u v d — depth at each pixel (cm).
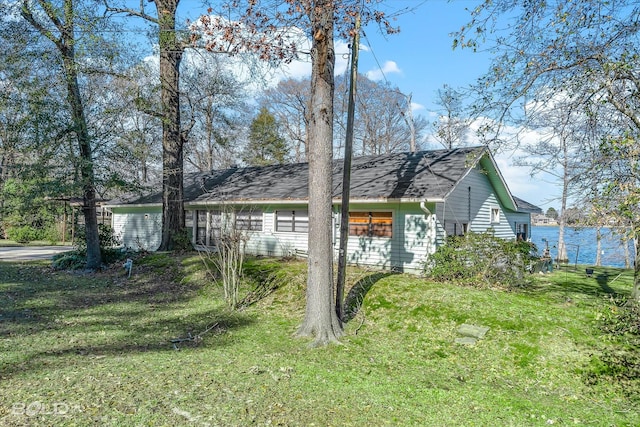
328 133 678
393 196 1106
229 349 618
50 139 1193
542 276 1336
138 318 811
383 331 721
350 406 426
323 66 654
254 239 1522
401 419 404
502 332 671
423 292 870
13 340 622
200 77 1720
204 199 1631
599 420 429
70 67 1185
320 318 675
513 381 539
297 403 423
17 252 2002
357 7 670
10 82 1200
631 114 564
